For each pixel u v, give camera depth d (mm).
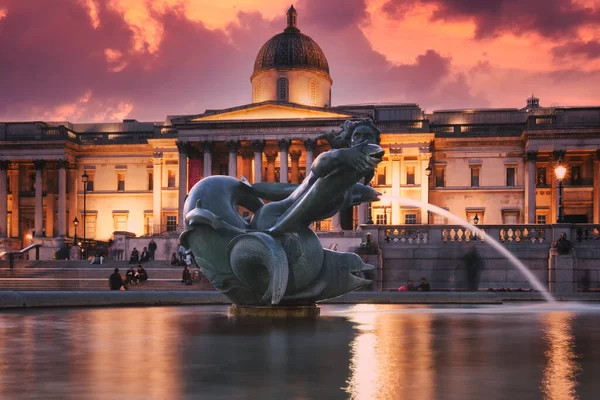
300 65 103312
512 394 6926
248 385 7363
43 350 10023
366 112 95812
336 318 15781
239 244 15633
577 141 92625
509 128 99000
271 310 16266
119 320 15102
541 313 18297
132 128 111312
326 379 7711
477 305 23484
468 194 98625
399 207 96562
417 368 8438
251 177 99875
